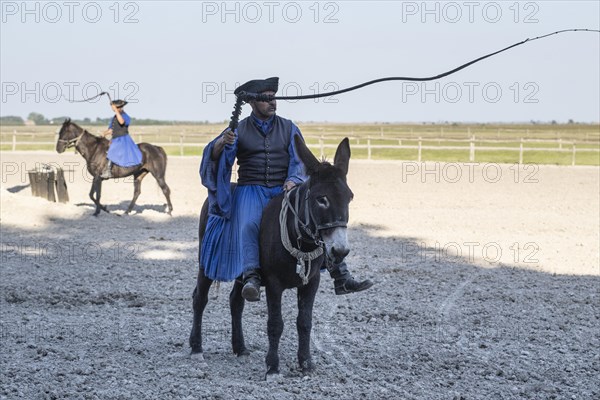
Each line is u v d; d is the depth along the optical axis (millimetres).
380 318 9922
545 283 12203
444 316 10023
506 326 9578
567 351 8516
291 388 6930
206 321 9625
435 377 7480
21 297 10719
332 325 9500
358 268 13125
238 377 7395
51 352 8125
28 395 6723
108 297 10812
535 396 6938
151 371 7492
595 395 7020
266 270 7066
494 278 12523
